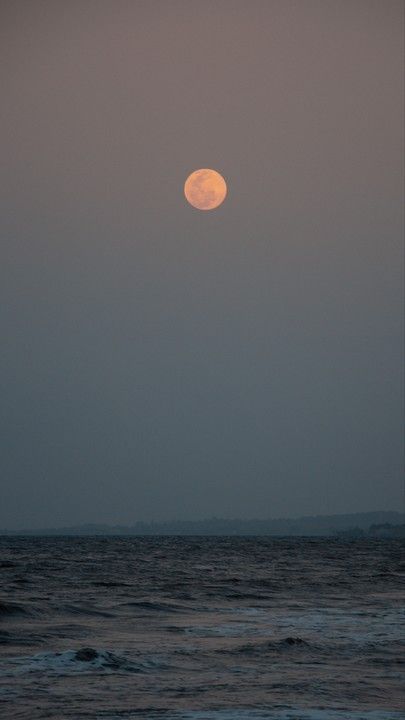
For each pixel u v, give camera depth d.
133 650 104.75
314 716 69.62
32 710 70.12
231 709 71.38
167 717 67.94
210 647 108.62
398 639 119.06
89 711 69.81
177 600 181.75
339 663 98.38
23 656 97.75
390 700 77.81
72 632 121.88
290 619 145.38
